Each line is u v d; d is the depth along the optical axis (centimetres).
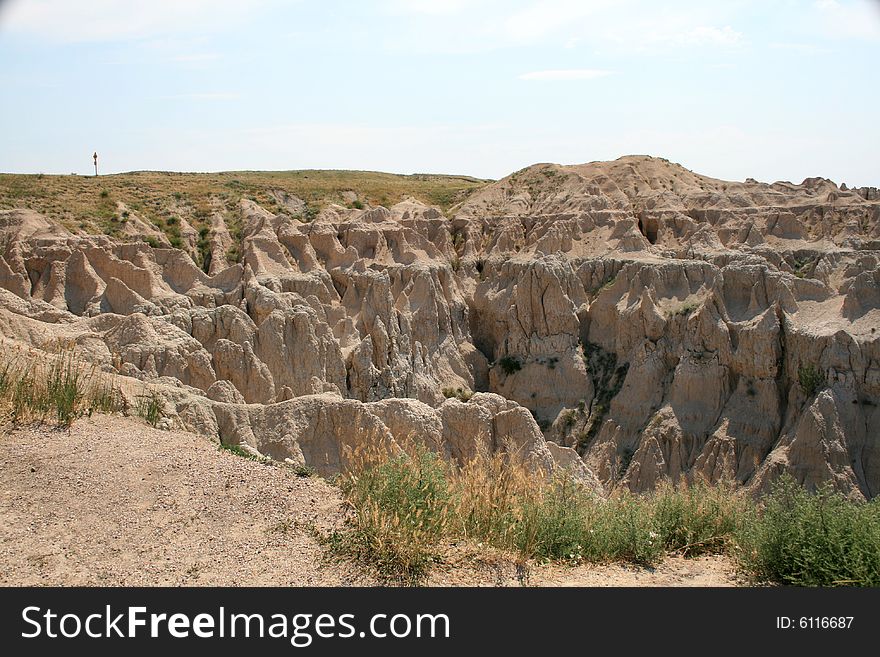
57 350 2216
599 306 5184
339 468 2286
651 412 4531
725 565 1272
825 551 1142
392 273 5469
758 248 5559
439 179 10981
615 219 6238
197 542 1121
